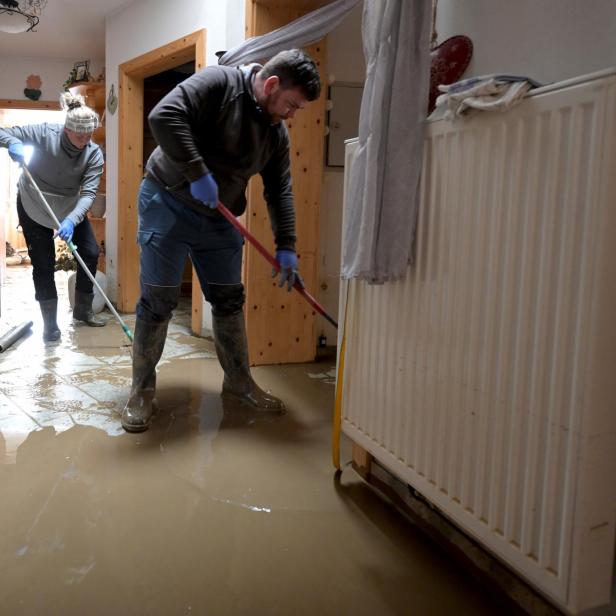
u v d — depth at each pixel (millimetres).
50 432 2209
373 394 1697
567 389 1052
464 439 1317
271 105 1976
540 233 1091
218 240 2289
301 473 1934
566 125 1024
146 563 1419
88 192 3502
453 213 1316
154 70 4324
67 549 1465
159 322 2285
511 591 1326
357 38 3225
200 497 1756
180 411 2459
